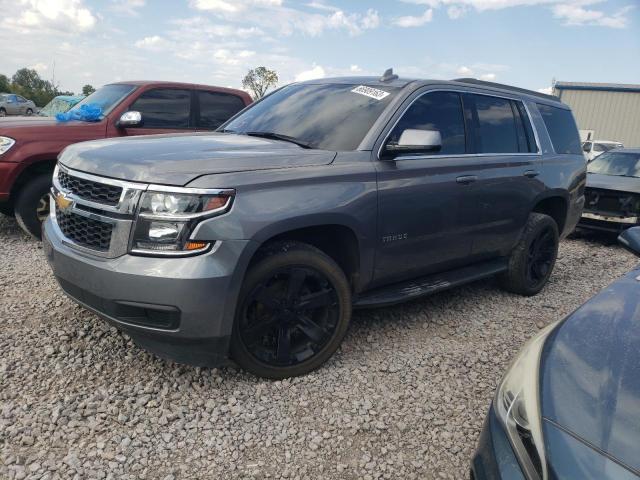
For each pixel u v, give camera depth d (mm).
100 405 2926
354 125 3746
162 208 2773
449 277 4371
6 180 5703
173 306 2766
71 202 3121
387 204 3582
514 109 4965
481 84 4754
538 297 5293
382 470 2627
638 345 1948
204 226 2775
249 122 4312
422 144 3496
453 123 4238
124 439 2672
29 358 3342
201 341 2885
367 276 3637
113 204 2900
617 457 1560
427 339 4082
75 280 3002
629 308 2223
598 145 23844
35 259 5402
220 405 3014
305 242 3467
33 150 5805
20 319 3881
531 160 4930
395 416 3045
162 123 7188
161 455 2605
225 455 2643
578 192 5621
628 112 30969
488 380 3521
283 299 3195
